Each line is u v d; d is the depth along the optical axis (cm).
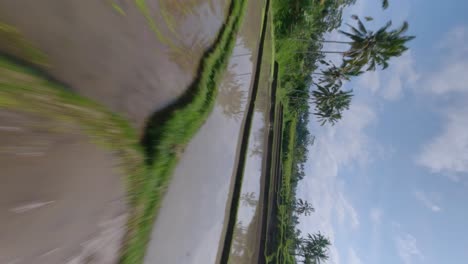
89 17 755
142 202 909
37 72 600
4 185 512
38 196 576
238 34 1886
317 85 3241
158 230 1015
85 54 738
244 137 1855
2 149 506
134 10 941
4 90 510
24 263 545
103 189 750
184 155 1191
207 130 1413
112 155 784
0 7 545
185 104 1165
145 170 921
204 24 1466
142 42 971
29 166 556
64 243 634
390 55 2306
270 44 2622
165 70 1091
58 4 669
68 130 648
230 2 1838
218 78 1491
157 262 1002
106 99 797
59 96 636
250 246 1839
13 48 558
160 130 985
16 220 532
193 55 1323
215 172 1488
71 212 654
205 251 1342
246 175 1919
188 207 1211
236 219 1598
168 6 1153
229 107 1719
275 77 2777
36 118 573
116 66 845
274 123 2559
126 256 834
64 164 636
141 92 944
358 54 2450
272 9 2822
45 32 633
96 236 729
